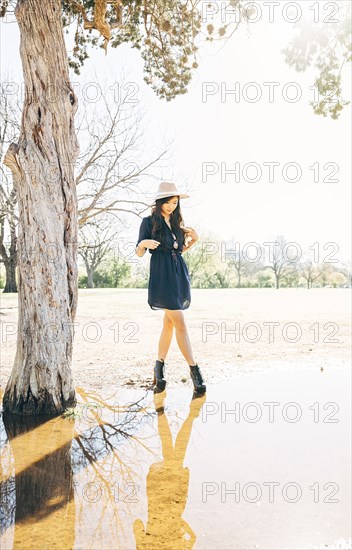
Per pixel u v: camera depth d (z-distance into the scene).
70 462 3.14
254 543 2.19
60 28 4.61
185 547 2.15
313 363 6.46
